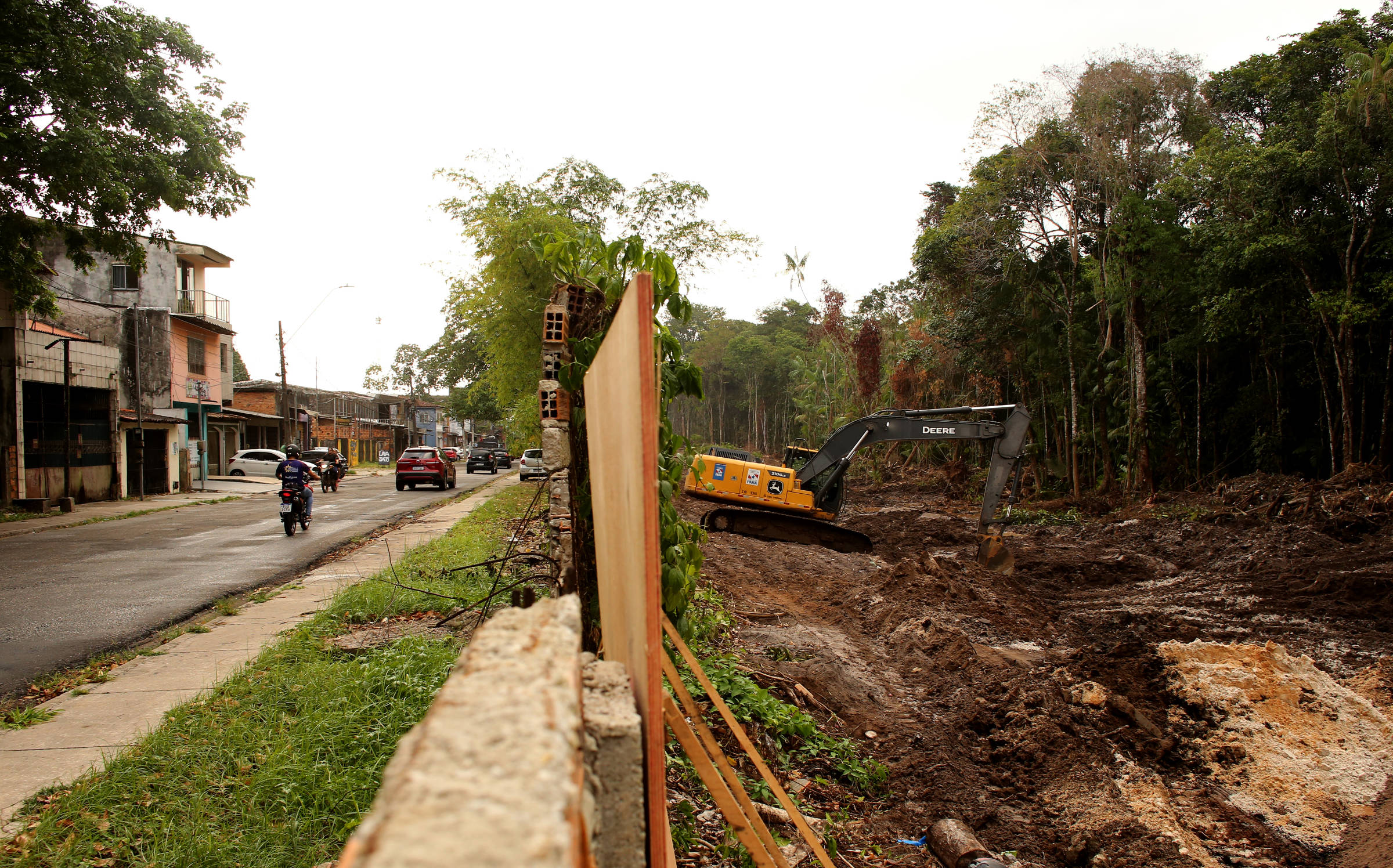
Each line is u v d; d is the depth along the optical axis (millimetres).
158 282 33750
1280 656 6879
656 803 1532
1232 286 20375
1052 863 4695
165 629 8164
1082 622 10492
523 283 16234
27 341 21422
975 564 13445
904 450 42375
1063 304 26328
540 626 1457
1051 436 31062
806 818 4859
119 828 3680
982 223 25031
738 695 5887
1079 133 22469
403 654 6125
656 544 1542
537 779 770
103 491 25219
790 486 13977
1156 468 25422
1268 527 16156
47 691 6008
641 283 1569
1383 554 12766
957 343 28328
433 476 30016
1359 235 18453
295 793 4016
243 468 36906
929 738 6219
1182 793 5363
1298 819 5035
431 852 601
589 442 2736
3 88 14438
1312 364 22297
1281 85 21219
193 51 16938
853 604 10969
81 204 16078
